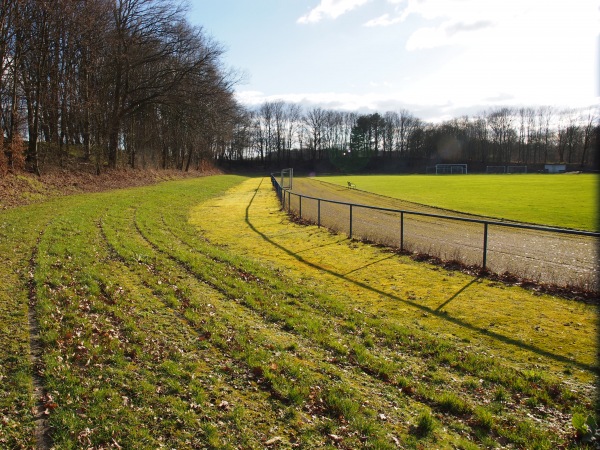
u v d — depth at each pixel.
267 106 125.06
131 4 37.94
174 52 40.06
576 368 6.30
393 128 126.81
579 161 91.69
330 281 11.15
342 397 5.44
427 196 36.94
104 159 39.91
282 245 15.72
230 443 4.49
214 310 8.47
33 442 4.39
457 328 7.91
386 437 4.72
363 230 19.00
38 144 32.41
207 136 56.75
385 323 8.13
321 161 128.62
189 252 13.68
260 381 5.79
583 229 19.09
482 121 115.81
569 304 8.87
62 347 6.33
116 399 5.16
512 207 27.75
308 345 7.10
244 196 37.59
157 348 6.57
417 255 13.34
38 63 28.47
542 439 4.68
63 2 28.28
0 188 22.48
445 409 5.35
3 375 5.58
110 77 38.97
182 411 4.99
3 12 24.78
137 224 18.50
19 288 8.93
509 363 6.53
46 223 16.33
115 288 9.37
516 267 12.09
